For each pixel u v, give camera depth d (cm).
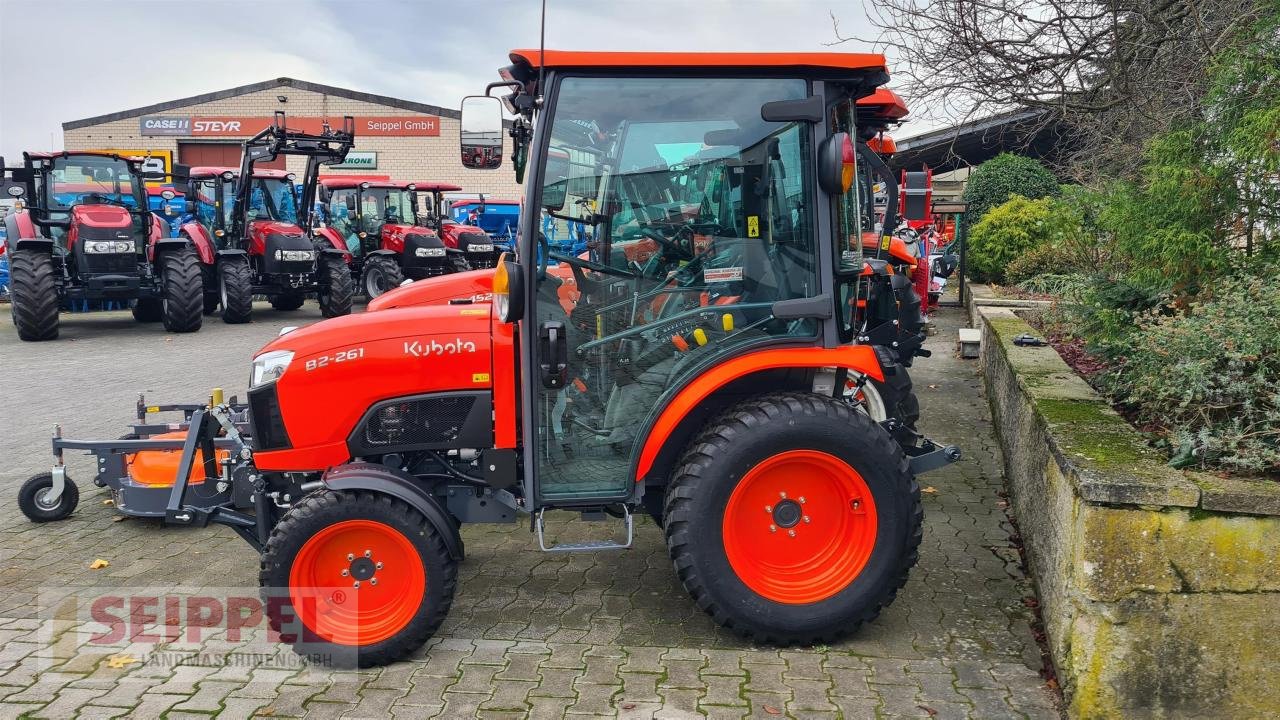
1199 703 292
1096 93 573
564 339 352
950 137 793
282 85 3070
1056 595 337
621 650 363
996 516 514
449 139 3106
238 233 1497
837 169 348
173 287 1270
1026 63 574
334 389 369
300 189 1647
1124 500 288
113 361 1054
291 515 346
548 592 420
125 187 1298
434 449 374
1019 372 522
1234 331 357
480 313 384
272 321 1480
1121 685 295
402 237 1691
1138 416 430
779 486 363
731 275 368
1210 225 455
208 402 815
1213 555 285
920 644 366
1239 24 475
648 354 368
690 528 352
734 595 354
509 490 388
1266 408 339
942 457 416
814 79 359
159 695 331
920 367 937
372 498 346
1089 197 594
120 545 485
